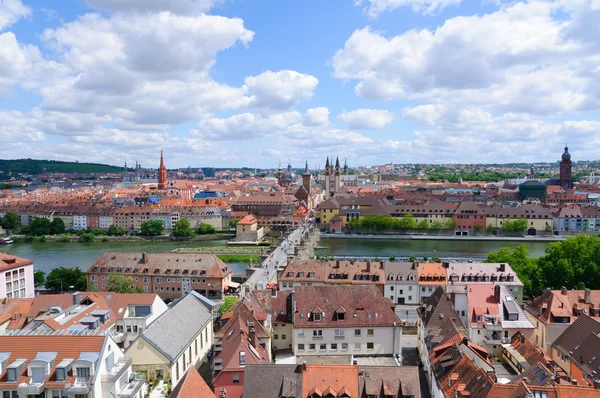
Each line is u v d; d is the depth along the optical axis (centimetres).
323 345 11062
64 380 6688
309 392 7512
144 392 7912
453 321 10494
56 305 11900
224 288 18788
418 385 7612
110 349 7344
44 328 9000
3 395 6612
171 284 18700
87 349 7050
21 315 11719
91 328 9625
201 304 11550
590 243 16100
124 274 18800
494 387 6650
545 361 8475
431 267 16488
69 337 7162
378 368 7812
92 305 10938
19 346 7062
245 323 9794
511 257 17175
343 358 10694
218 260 19150
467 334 10388
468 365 7781
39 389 6531
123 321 10950
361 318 11131
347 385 7606
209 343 11219
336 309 11188
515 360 9331
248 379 7669
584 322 9762
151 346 8494
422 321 11212
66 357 6938
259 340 9862
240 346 8338
